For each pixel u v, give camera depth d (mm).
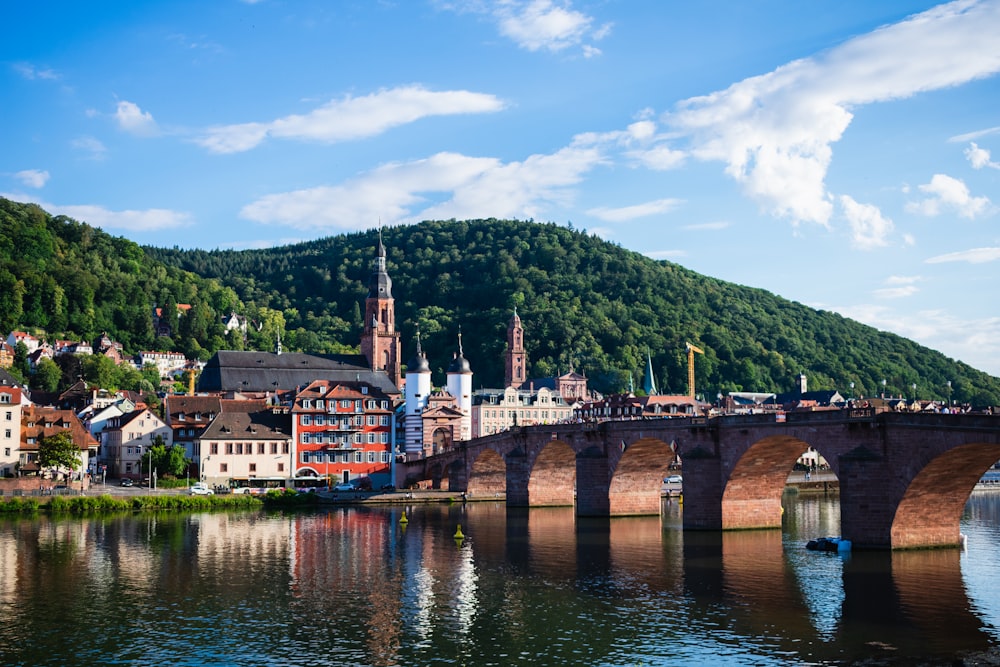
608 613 75188
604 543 112188
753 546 106562
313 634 69875
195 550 108000
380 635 69562
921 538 96500
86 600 81000
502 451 170750
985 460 88188
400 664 62812
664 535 118812
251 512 154375
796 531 120500
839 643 65625
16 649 66500
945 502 95188
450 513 153375
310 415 197250
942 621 70438
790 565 93250
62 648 66688
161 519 141875
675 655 63875
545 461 163000
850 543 97062
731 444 116562
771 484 121688
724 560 97438
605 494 142875
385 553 105438
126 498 155500
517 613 75625
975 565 89062
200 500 161125
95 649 66375
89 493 160875
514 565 96875
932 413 88562
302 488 188500
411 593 83312
